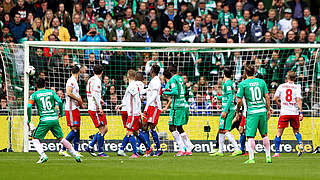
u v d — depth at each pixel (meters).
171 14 63.72
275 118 48.62
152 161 34.16
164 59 57.56
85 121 47.16
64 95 53.72
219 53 57.91
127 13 63.22
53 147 46.75
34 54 54.81
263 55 57.53
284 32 64.12
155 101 40.47
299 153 41.19
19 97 49.84
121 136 47.59
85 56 56.72
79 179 21.34
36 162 33.12
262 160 35.84
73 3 63.19
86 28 61.53
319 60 57.19
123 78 55.84
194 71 58.03
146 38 61.56
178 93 41.03
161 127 47.91
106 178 21.78
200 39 61.81
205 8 64.50
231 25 62.31
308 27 64.25
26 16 60.59
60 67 54.31
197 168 27.70
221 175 23.27
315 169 27.31
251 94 31.41
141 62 57.22
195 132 48.00
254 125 31.58
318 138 48.53
